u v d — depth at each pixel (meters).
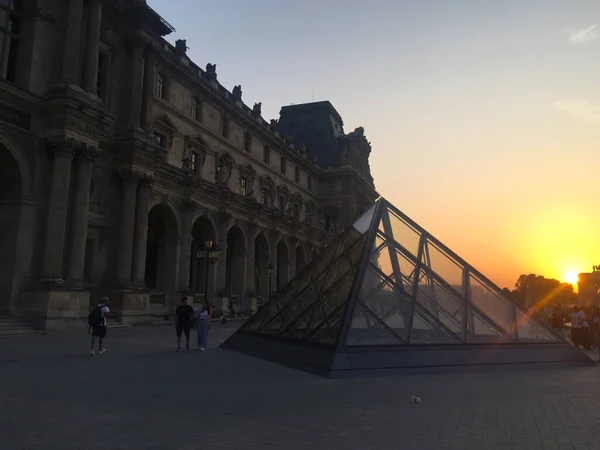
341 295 16.73
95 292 34.84
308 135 99.50
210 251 39.12
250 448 7.33
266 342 19.08
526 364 16.69
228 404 10.21
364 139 105.19
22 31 30.28
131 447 7.29
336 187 90.62
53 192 29.20
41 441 7.51
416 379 13.74
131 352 19.80
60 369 14.66
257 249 69.12
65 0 31.88
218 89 57.75
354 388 12.14
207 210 50.34
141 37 39.12
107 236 36.25
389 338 15.38
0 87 27.20
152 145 38.78
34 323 27.09
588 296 134.50
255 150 66.88
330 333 15.44
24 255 28.41
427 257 19.42
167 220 45.16
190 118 50.91
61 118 29.69
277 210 66.44
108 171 36.62
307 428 8.44
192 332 32.53
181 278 45.44
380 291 16.62
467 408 10.16
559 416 9.62
